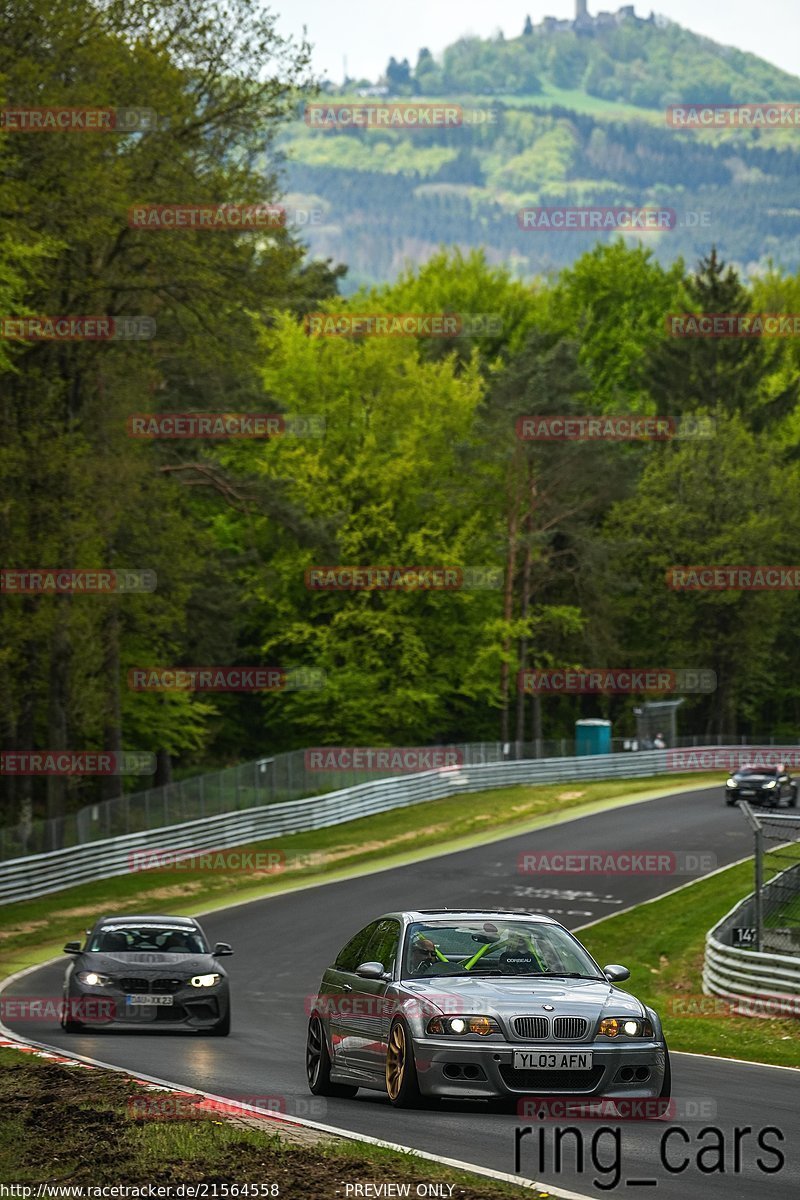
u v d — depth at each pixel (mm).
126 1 108750
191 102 111375
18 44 101375
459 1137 27859
